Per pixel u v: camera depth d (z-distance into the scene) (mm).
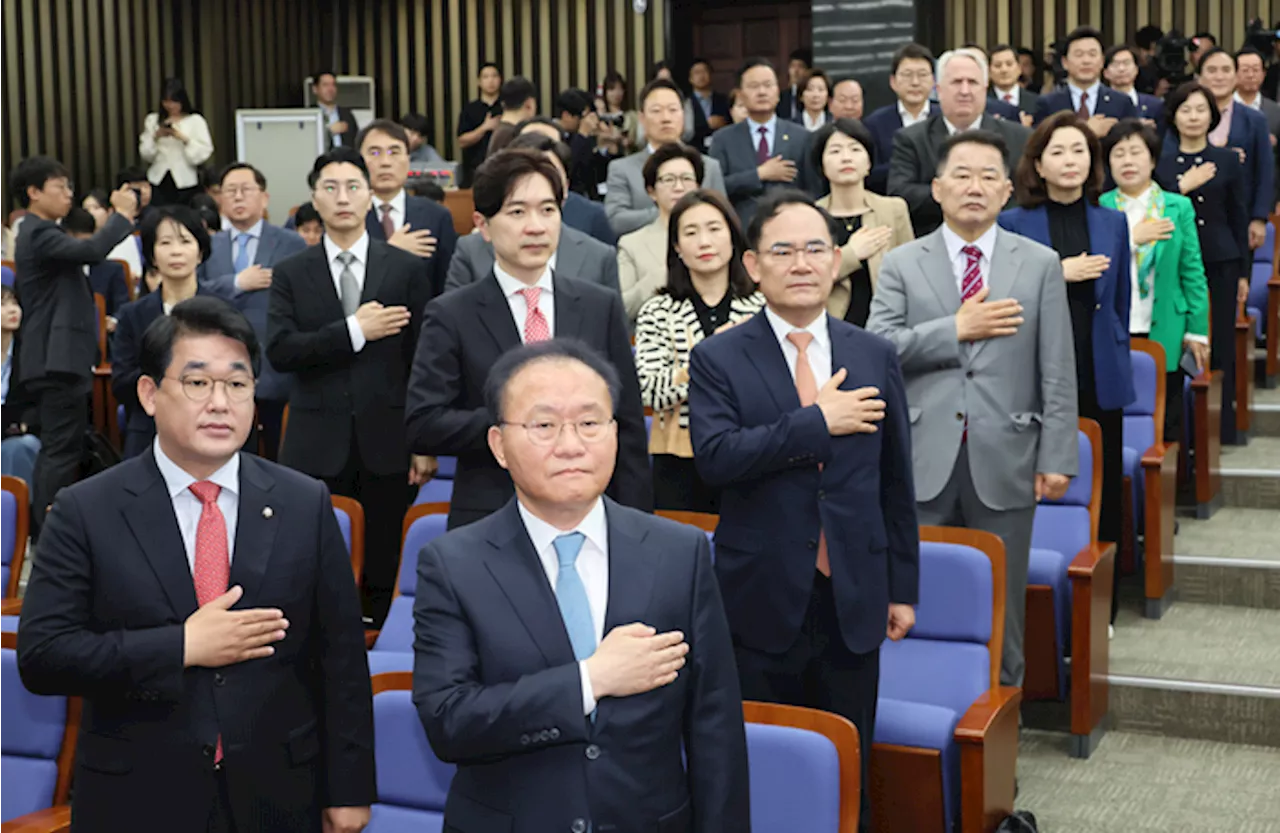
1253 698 4066
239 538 2377
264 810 2340
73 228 7629
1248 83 7750
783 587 2947
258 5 13430
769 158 6211
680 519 3695
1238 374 6066
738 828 2088
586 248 4172
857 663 2969
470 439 3256
